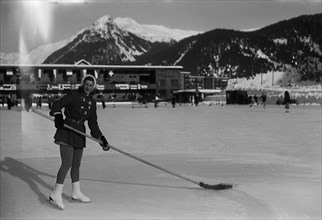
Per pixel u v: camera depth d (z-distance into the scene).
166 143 15.81
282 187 7.70
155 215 5.75
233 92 86.25
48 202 6.37
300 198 6.92
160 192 7.22
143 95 120.94
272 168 9.99
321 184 8.12
